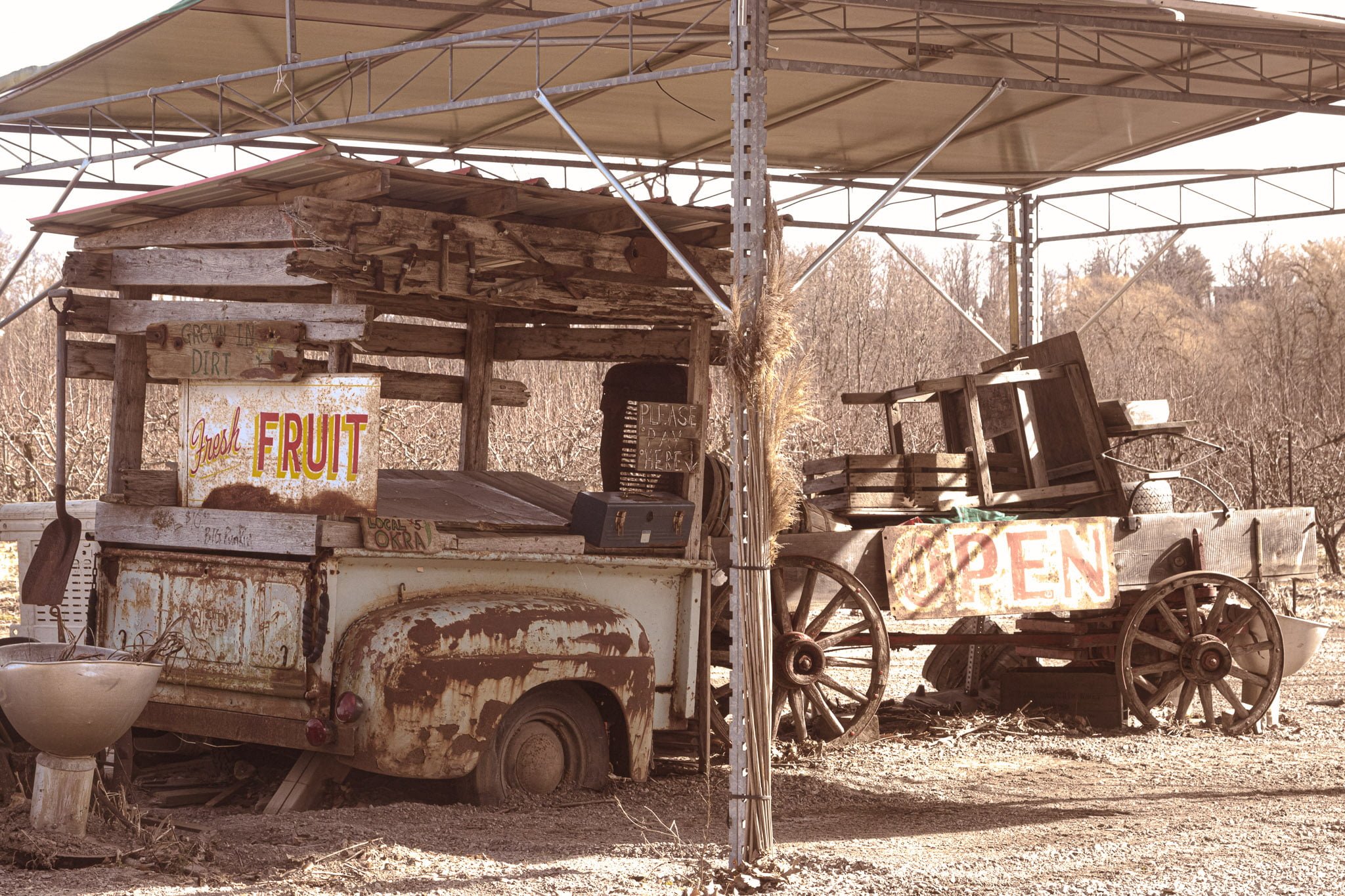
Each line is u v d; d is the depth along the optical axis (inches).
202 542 299.1
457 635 278.8
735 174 239.9
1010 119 531.5
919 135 553.6
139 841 232.4
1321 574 880.9
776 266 238.5
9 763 255.6
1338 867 239.1
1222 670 407.5
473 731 279.9
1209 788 329.1
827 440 927.0
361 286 290.2
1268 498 884.6
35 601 325.1
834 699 449.4
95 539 319.3
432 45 339.6
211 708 292.5
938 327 1788.9
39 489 815.1
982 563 387.5
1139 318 2498.8
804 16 389.4
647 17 395.5
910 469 405.7
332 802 287.0
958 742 390.6
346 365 291.0
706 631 336.8
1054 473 438.3
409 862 234.5
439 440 852.0
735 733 234.5
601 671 302.5
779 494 238.5
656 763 346.3
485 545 296.2
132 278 331.9
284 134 380.5
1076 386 431.8
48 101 481.7
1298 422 1133.7
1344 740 399.5
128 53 430.6
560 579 312.7
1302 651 419.2
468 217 303.4
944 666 468.1
